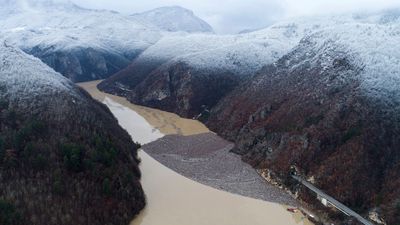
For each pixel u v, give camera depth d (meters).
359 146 90.00
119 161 90.50
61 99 106.38
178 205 83.75
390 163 87.50
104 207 74.25
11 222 62.34
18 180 73.94
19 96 100.88
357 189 83.31
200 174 101.31
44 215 66.00
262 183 97.62
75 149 83.75
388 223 74.69
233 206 84.62
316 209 84.31
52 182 75.56
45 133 89.81
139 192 83.69
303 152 96.81
